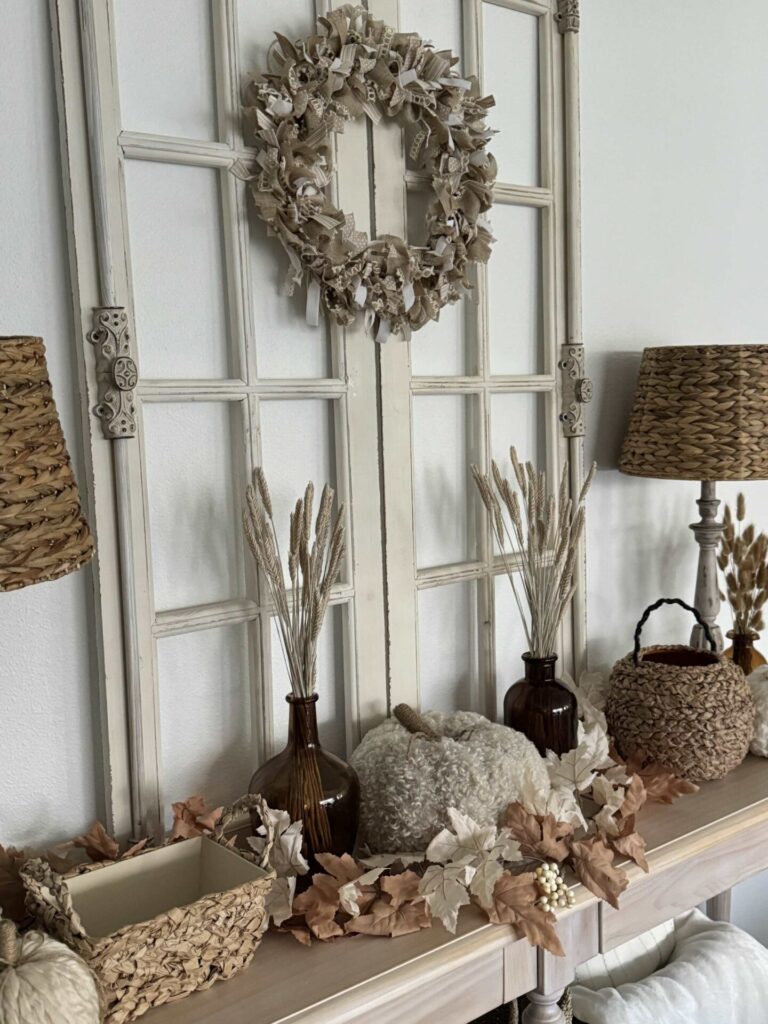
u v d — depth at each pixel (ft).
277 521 4.53
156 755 4.07
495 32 5.19
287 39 4.18
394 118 4.64
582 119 5.62
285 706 4.59
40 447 2.75
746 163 6.66
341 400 4.59
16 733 3.82
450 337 5.14
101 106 3.74
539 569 4.94
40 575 2.67
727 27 6.43
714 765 4.94
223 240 4.25
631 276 5.99
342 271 4.36
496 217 5.28
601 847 4.14
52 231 3.78
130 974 3.14
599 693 5.53
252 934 3.43
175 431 4.19
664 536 6.41
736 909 7.23
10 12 3.62
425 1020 3.65
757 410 5.29
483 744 4.32
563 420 5.58
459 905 3.71
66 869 3.71
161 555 4.18
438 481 5.16
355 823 4.05
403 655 4.89
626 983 5.81
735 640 6.16
